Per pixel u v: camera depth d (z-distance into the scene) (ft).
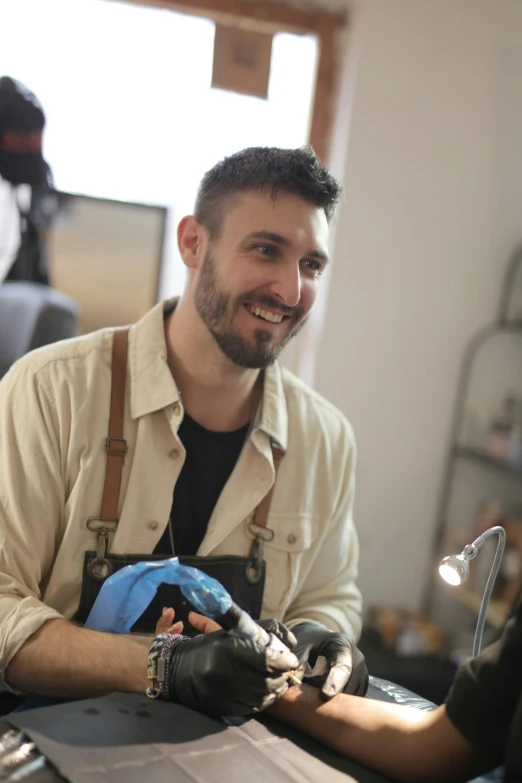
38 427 4.56
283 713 3.48
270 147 4.56
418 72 9.23
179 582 3.52
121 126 9.36
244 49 9.14
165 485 4.68
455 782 3.05
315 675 3.77
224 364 4.68
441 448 10.19
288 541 5.00
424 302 9.75
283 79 9.55
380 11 9.00
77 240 9.34
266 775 2.87
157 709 3.23
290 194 4.35
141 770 2.70
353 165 9.20
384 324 9.64
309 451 5.16
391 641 9.43
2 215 9.02
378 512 10.07
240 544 4.88
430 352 9.89
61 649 3.97
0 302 8.82
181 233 4.80
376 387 9.77
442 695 8.79
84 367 4.74
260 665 3.24
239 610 3.35
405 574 10.31
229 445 4.96
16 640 4.03
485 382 10.22
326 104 9.36
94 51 9.16
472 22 9.34
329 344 9.48
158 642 3.57
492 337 10.13
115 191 9.46
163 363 4.74
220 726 3.21
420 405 9.99
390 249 9.50
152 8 8.91
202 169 9.61
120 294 9.57
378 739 3.19
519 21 9.50
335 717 3.35
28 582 4.46
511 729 2.73
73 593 4.54
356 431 9.80
